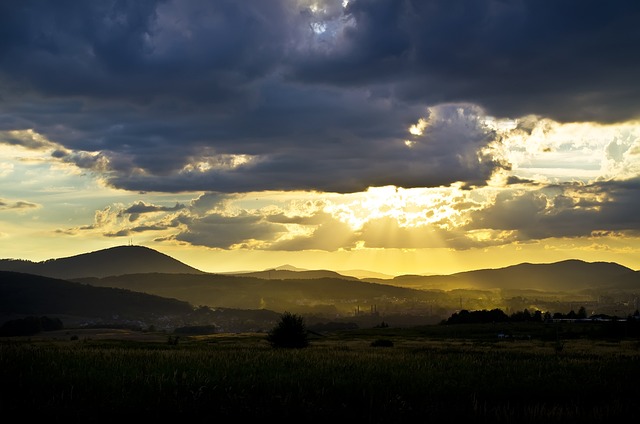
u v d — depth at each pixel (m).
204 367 32.19
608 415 23.38
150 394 24.02
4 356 31.88
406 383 28.95
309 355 44.62
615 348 75.31
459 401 25.77
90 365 30.84
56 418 20.42
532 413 23.17
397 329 168.88
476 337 125.88
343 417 22.41
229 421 21.77
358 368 34.09
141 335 199.50
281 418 22.16
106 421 21.06
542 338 115.06
